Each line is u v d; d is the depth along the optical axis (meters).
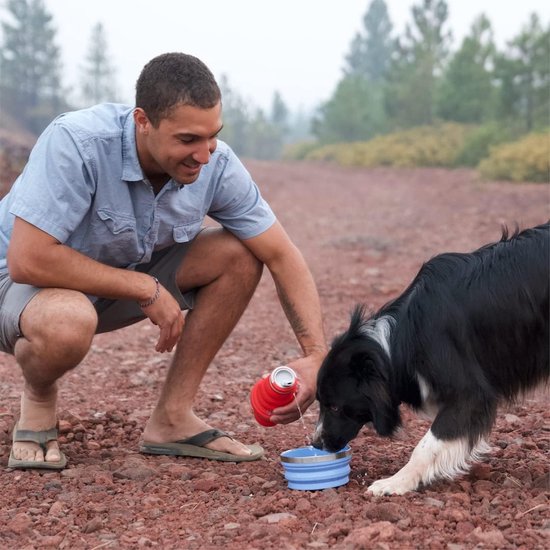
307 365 4.45
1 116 86.06
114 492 4.27
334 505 3.91
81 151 4.05
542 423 5.37
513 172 25.98
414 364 4.12
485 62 44.59
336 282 11.64
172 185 4.25
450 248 14.20
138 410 5.98
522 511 3.79
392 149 41.28
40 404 4.63
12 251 4.12
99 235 4.24
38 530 3.80
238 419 5.76
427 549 3.38
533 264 4.10
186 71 3.80
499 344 4.11
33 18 90.94
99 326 4.78
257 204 4.60
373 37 113.62
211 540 3.58
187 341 4.81
